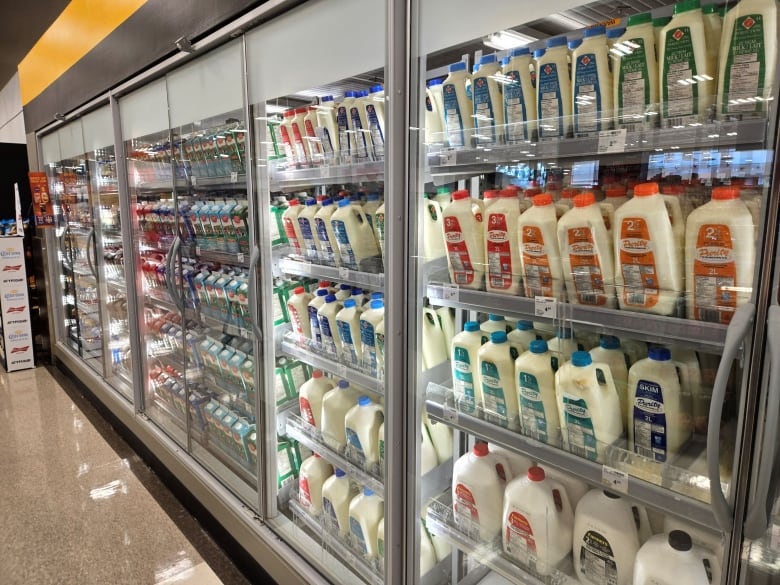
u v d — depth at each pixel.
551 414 1.33
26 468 3.22
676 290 1.07
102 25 3.11
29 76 4.92
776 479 0.94
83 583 2.21
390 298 1.47
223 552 2.42
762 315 0.87
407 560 1.60
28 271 5.58
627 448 1.25
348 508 2.00
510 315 1.44
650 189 1.07
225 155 2.38
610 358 1.28
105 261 3.99
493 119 1.39
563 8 1.08
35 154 5.18
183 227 2.86
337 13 1.55
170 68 2.50
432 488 1.80
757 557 0.94
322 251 2.03
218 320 2.67
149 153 3.16
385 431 1.55
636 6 1.31
